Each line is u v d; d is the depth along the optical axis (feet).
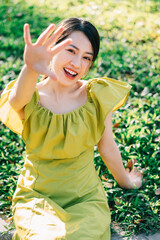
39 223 5.87
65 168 6.49
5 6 18.08
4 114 7.27
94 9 18.04
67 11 17.61
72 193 6.44
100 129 6.65
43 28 15.72
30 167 6.79
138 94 11.46
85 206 6.27
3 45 14.52
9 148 9.37
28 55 5.27
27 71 5.52
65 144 6.27
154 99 11.02
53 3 18.71
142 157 8.98
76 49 6.20
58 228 5.79
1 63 13.35
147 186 8.01
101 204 6.56
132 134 9.37
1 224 7.29
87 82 7.08
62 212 6.09
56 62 6.31
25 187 6.64
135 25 16.40
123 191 7.92
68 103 6.65
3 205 7.77
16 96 5.90
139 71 12.34
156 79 11.89
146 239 6.93
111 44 14.32
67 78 6.40
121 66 12.66
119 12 17.69
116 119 10.13
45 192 6.51
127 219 7.25
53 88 6.69
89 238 5.73
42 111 6.39
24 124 6.40
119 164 7.45
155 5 18.98
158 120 9.98
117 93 6.86
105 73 12.51
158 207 7.61
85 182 6.63
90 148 6.81
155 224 7.21
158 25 16.51
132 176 8.23
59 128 6.27
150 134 9.46
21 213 6.27
